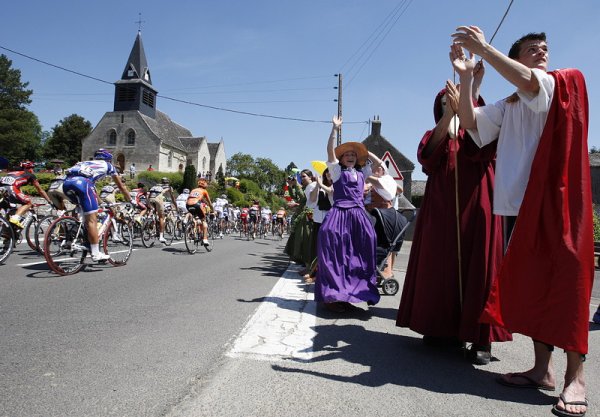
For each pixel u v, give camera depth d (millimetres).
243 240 18281
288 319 3855
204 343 3066
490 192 3006
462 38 2320
